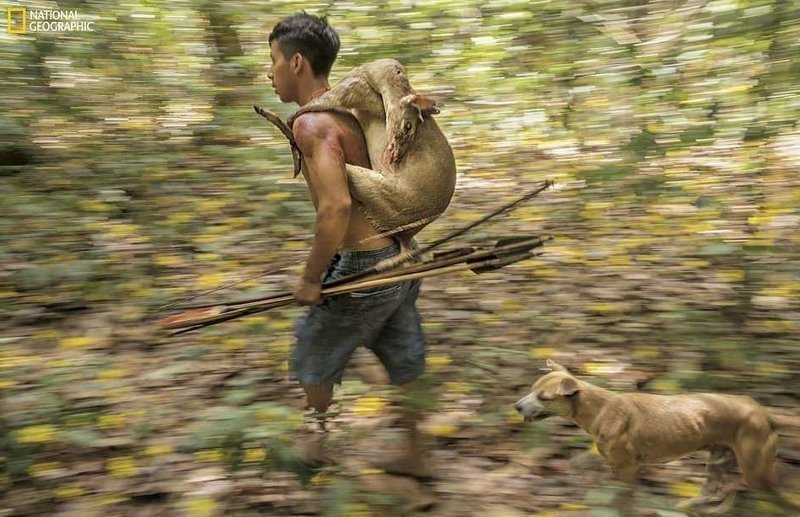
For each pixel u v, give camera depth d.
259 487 3.42
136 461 3.56
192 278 5.15
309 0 6.83
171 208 5.88
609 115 5.86
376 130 3.08
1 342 4.41
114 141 6.59
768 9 4.66
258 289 4.88
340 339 3.27
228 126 6.53
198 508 3.27
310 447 3.39
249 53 6.96
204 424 3.46
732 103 5.07
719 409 3.10
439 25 6.62
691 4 5.37
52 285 5.04
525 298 4.95
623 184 5.68
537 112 6.50
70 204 5.73
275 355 4.37
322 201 2.99
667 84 5.36
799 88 4.78
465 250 3.16
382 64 3.05
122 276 5.16
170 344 4.53
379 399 4.02
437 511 3.29
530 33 6.17
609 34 5.84
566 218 5.86
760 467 3.09
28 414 3.61
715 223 5.34
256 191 6.06
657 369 4.15
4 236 5.39
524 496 3.36
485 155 6.82
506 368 4.24
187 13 6.71
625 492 3.14
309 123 3.01
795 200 5.33
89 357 4.33
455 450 3.69
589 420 3.15
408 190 3.06
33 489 3.39
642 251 5.32
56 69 6.39
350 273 3.20
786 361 4.09
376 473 3.49
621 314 4.66
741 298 4.61
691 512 3.17
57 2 6.31
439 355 4.37
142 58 6.72
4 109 6.12
